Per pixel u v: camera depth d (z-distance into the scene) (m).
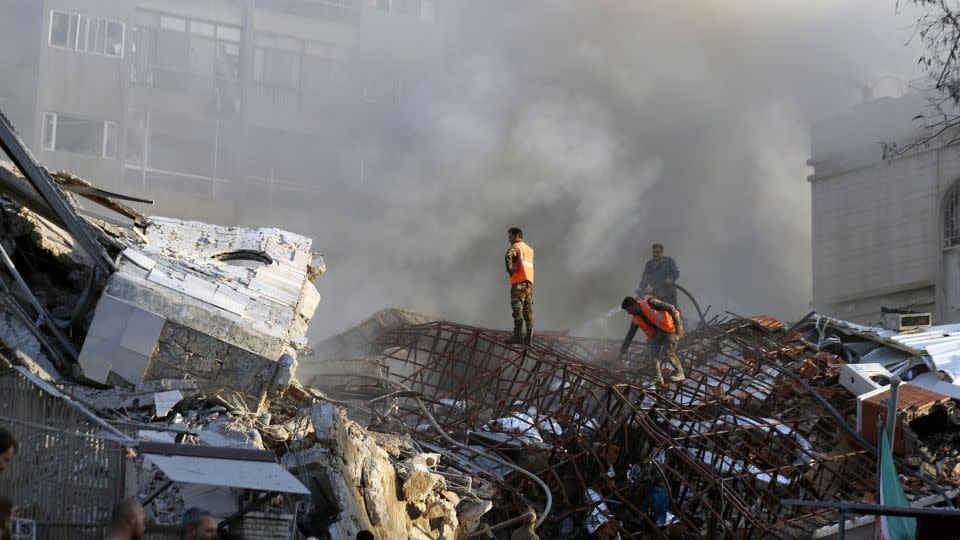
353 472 9.96
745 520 14.36
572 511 13.70
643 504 14.53
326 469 9.26
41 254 10.87
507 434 14.94
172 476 6.40
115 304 9.95
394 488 10.84
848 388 19.05
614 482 14.77
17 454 7.39
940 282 30.73
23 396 7.62
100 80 33.66
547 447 14.73
